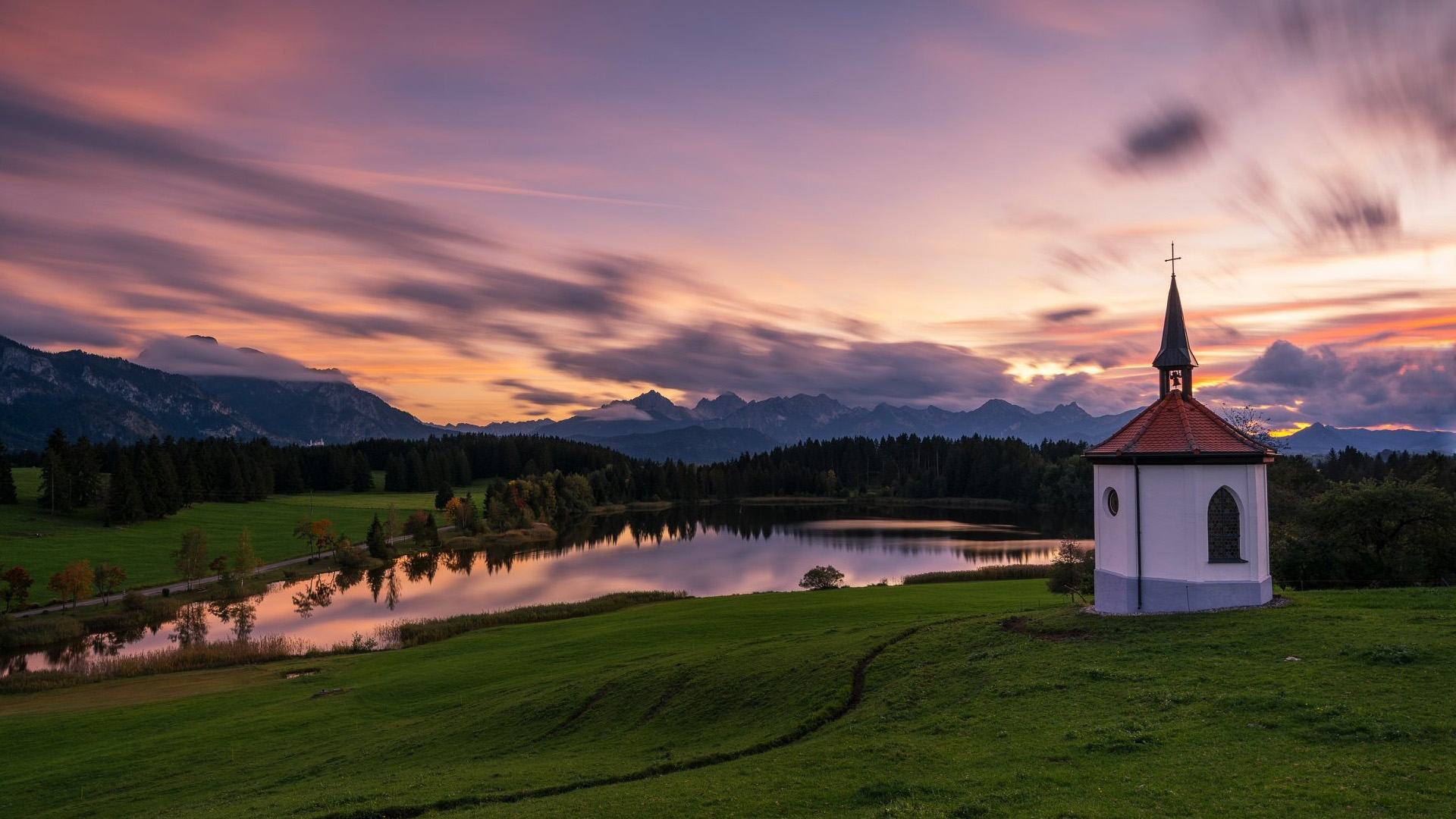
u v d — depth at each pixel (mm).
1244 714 20406
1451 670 21391
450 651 58000
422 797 25453
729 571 113625
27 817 30375
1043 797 17422
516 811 22297
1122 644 28625
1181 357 36156
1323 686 21453
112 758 36594
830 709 28547
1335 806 15039
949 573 86125
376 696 44781
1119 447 34594
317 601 98438
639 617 62406
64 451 157250
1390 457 178375
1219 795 16172
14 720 44938
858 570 111688
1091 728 21172
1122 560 34094
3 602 93250
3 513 142625
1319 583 47406
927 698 27000
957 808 17453
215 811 27438
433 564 131500
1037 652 29219
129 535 137625
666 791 22203
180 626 85312
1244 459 32438
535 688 39719
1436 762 16297
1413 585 46812
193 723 42656
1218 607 32375
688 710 32094
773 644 39375
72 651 75062
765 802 20109
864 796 19469
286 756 35000
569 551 145750
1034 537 153500
